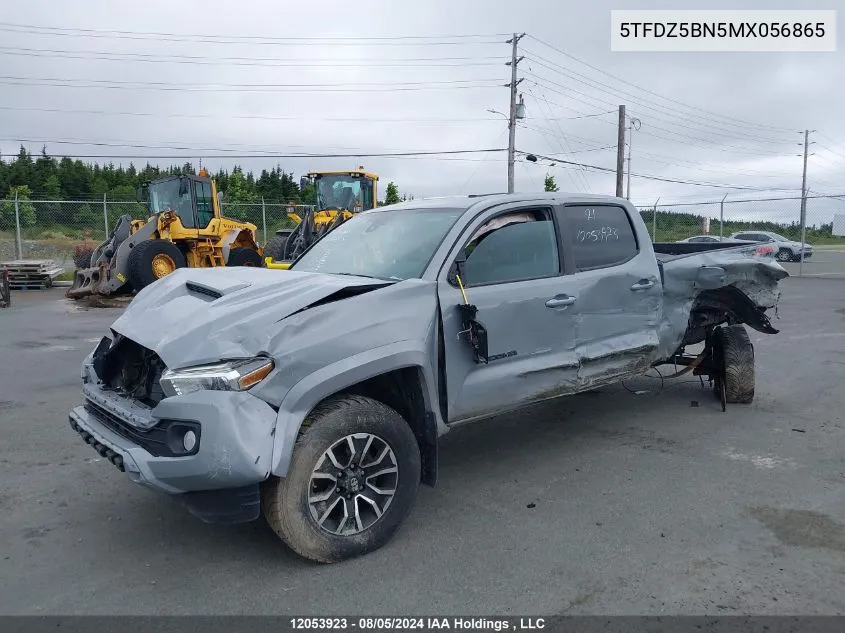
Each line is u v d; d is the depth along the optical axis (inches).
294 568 141.7
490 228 180.7
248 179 2370.8
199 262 722.2
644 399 276.1
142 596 131.4
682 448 216.2
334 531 141.5
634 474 194.2
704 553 146.6
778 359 351.9
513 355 177.0
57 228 997.8
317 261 197.5
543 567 141.5
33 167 2405.3
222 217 756.0
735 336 261.6
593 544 151.5
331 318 142.6
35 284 804.0
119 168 2696.9
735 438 225.6
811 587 132.4
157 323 150.6
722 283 235.5
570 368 191.6
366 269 178.5
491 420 250.4
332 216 703.1
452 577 137.8
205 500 131.4
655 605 126.9
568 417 252.7
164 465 129.3
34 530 160.2
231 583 136.1
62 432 234.4
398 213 198.2
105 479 191.8
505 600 129.3
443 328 161.0
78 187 2432.3
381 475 149.3
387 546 151.1
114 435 144.9
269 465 128.0
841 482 186.4
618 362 209.2
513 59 1305.4
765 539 152.9
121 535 157.6
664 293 226.7
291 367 134.1
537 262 188.9
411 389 158.4
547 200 195.2
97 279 641.0
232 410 127.3
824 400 271.6
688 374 318.3
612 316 205.3
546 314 184.7
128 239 641.6
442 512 169.6
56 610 126.8
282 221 1155.9
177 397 130.4
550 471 197.6
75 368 338.6
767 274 248.7
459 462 206.5
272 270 175.5
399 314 152.5
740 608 125.4
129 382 161.0
